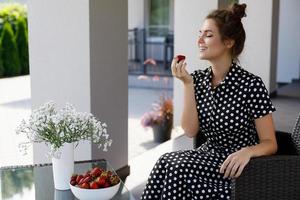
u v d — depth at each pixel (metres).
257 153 2.03
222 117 2.20
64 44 3.35
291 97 7.87
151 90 9.60
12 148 4.87
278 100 7.58
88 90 3.31
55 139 2.25
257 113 2.16
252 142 2.25
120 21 3.57
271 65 7.52
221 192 2.07
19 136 5.39
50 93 3.46
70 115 2.26
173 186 2.08
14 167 2.63
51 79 3.44
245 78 2.20
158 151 4.55
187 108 2.31
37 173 2.58
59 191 2.32
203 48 2.23
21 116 6.57
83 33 3.27
